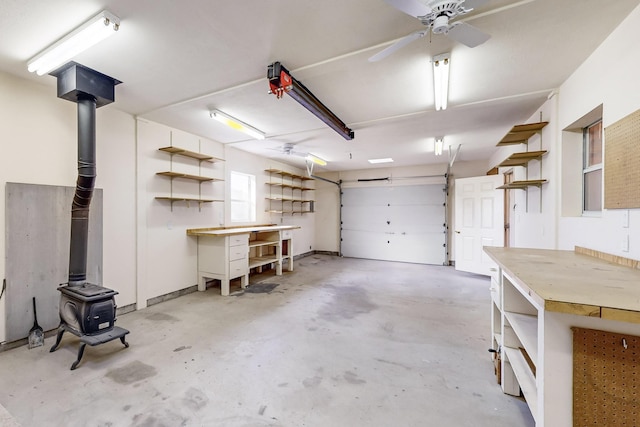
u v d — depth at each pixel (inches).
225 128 159.6
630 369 36.8
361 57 86.6
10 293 97.6
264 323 123.0
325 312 137.2
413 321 125.8
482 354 95.9
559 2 63.7
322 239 332.8
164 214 154.7
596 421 38.0
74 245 100.6
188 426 62.5
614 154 72.6
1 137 95.6
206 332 113.1
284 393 74.4
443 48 81.6
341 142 191.5
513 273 55.7
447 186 270.4
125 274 134.7
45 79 101.5
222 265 166.9
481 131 165.0
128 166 136.1
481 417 65.5
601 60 79.5
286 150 205.2
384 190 298.7
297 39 77.9
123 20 69.3
